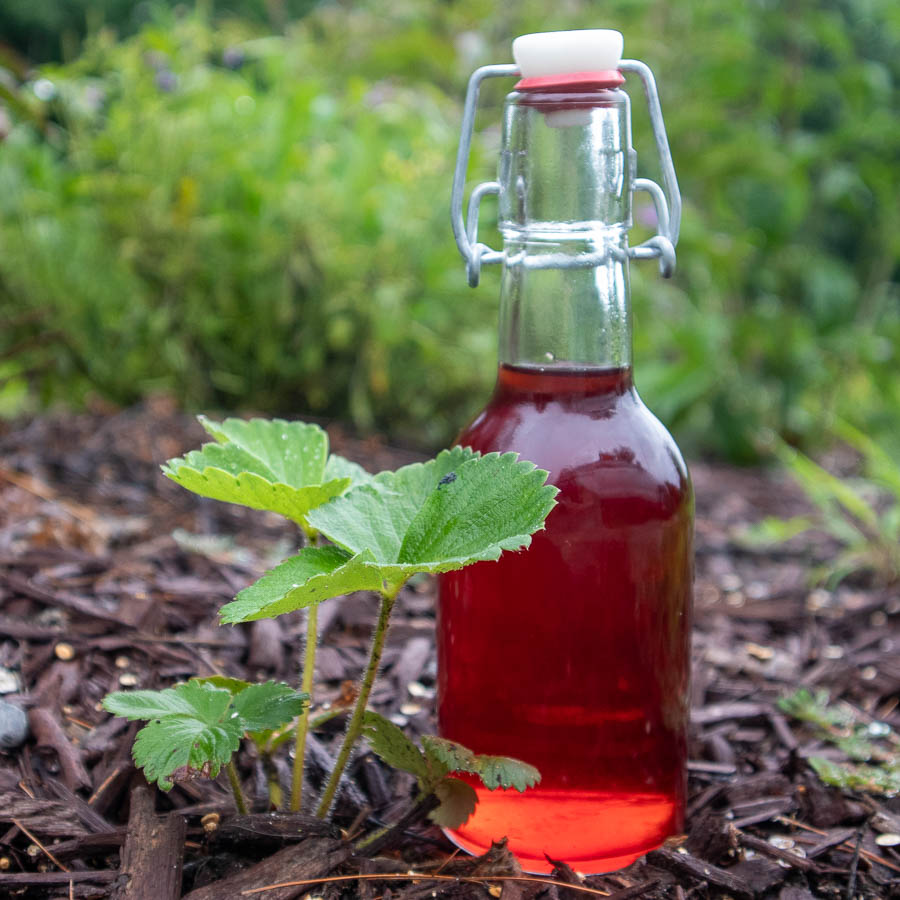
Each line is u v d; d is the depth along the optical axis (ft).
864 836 1.54
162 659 1.77
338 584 1.25
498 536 1.27
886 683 1.92
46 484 2.62
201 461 1.38
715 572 2.52
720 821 1.50
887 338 4.41
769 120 4.54
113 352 3.51
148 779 1.28
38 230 3.47
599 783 1.40
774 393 4.23
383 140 3.86
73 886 1.38
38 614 1.85
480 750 1.42
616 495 1.38
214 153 3.52
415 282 3.56
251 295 3.48
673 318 4.25
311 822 1.42
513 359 1.41
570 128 1.37
